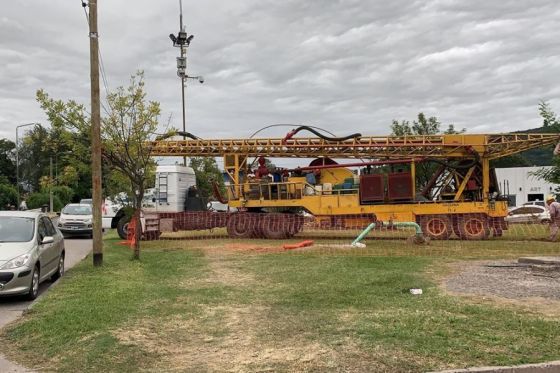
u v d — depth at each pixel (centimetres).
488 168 2147
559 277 1052
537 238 2098
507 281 1007
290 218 2216
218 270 1231
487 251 1590
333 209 2217
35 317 764
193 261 1398
